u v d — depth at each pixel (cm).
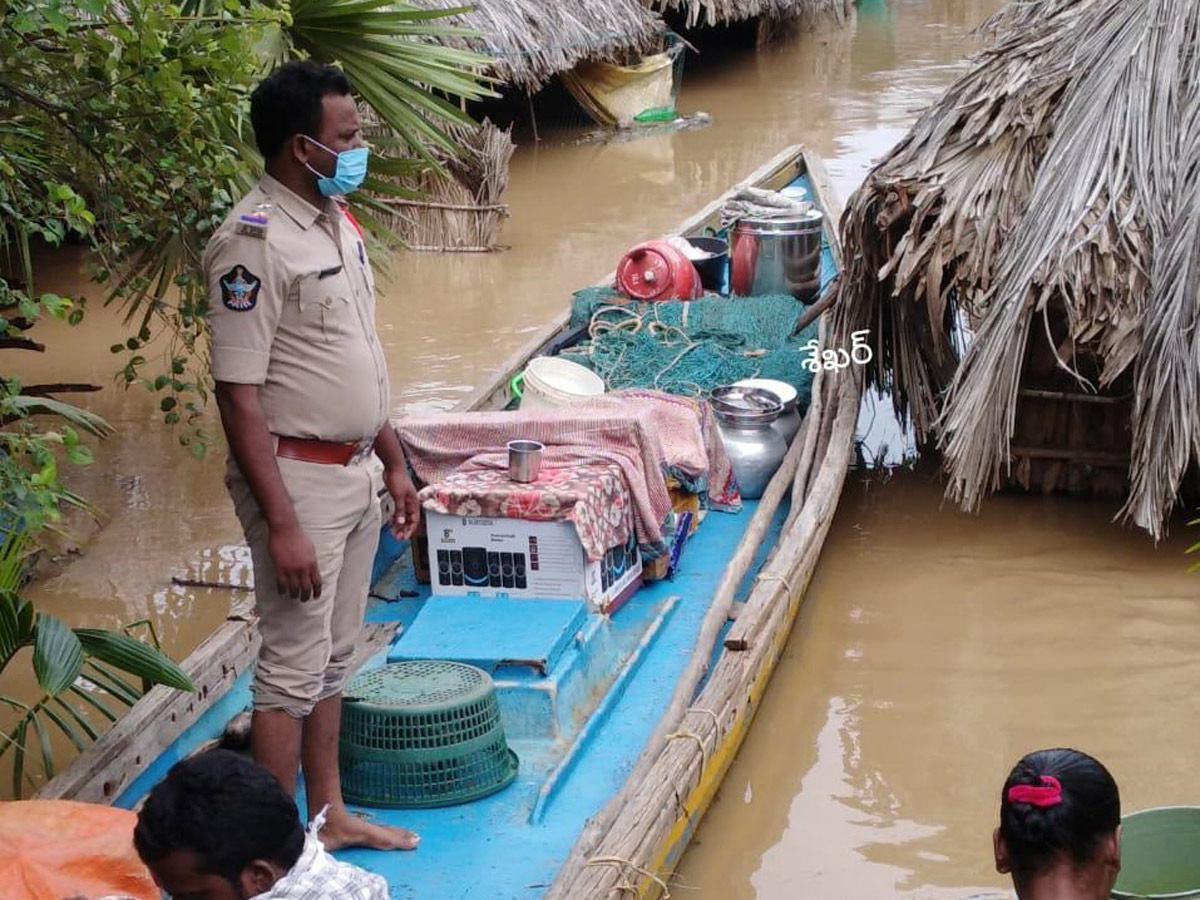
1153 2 685
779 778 511
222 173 477
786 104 1997
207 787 242
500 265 1220
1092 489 721
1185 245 617
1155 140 649
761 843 475
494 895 403
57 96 473
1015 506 720
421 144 589
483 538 532
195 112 459
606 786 457
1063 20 725
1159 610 618
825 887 452
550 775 457
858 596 637
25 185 507
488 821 438
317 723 407
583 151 1720
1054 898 265
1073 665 579
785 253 893
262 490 362
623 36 1658
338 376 371
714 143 1755
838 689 566
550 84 1873
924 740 532
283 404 369
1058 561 662
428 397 898
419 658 486
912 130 739
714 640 527
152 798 244
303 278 362
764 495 651
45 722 540
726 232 1076
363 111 902
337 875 248
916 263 670
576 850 399
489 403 717
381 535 602
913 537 692
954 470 655
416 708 439
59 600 645
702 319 810
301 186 365
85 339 1012
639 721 496
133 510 738
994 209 668
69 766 407
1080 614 616
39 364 959
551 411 595
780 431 699
